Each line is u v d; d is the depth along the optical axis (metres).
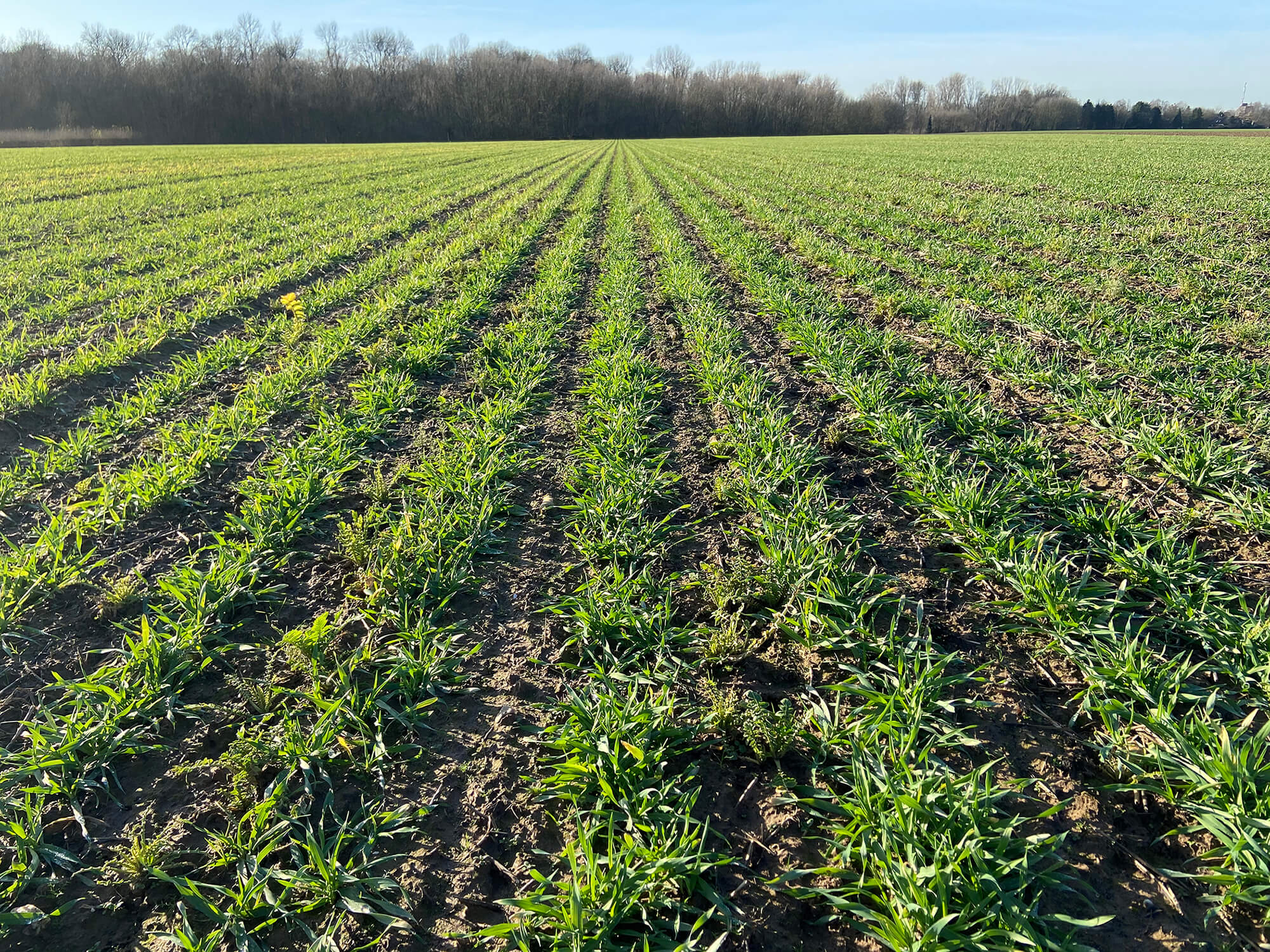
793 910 2.42
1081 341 7.71
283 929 2.38
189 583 3.91
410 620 3.82
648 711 3.04
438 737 3.13
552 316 9.54
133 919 2.42
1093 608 3.61
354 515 4.77
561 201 21.17
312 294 10.70
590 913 2.29
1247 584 3.87
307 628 3.71
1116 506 4.65
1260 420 5.55
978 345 7.81
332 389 7.18
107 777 2.91
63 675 3.45
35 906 2.43
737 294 10.78
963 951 2.17
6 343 7.96
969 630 3.68
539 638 3.74
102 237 14.84
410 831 2.67
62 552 4.31
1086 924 2.22
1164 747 2.82
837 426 6.04
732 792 2.85
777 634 3.69
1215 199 17.48
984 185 22.88
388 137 86.25
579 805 2.79
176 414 6.55
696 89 105.31
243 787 2.83
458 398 7.06
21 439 6.05
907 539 4.51
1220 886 2.40
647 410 6.59
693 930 2.30
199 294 10.60
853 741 2.92
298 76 87.62
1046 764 2.90
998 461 5.35
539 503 5.08
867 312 9.62
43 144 64.31
